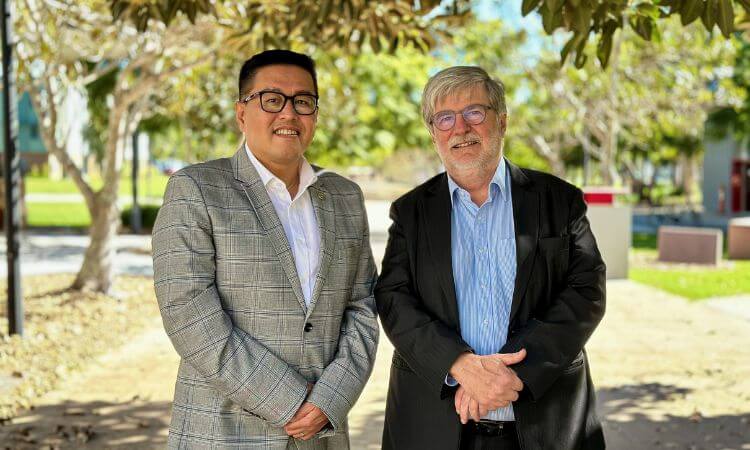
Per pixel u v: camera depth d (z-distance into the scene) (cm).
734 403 582
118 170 1037
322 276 262
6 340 736
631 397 597
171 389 611
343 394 254
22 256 1483
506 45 1786
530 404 268
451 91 277
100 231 1030
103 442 488
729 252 1669
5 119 749
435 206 284
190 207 250
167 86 1351
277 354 253
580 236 280
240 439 249
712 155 3425
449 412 271
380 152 1942
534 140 2350
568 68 1728
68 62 978
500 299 277
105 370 670
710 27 325
